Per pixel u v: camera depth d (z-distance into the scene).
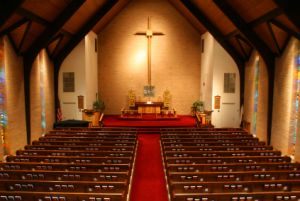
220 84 14.96
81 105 14.79
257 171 6.58
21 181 5.82
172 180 6.40
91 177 6.38
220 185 5.85
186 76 18.41
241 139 10.24
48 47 12.92
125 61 18.27
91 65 16.19
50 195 5.13
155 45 18.17
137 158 10.36
